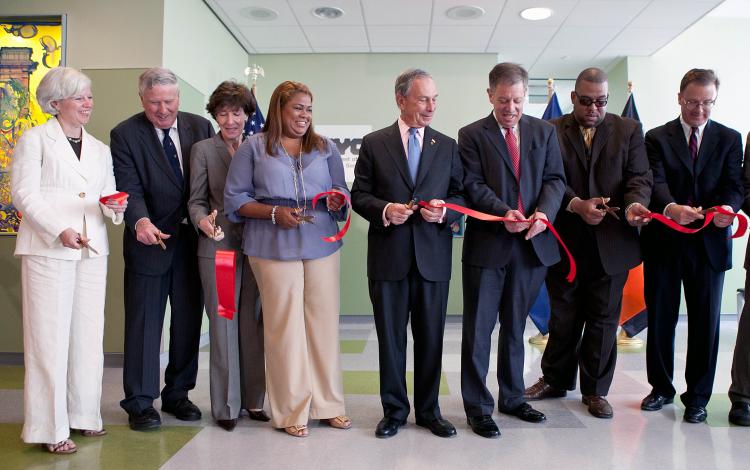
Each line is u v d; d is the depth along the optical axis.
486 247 2.67
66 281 2.49
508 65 2.66
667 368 2.99
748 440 2.57
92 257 2.61
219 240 2.71
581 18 5.56
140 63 4.50
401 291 2.65
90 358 2.64
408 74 2.61
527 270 2.71
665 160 2.92
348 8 5.36
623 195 2.88
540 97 8.56
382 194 2.64
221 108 2.82
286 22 5.71
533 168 2.71
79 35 4.52
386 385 2.68
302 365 2.70
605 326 2.93
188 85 4.96
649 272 2.97
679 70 6.67
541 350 4.82
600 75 2.81
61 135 2.54
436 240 2.62
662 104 6.68
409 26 5.80
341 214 2.79
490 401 2.71
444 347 5.04
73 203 2.53
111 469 2.29
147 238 2.62
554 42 6.23
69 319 2.53
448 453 2.42
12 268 4.45
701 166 2.87
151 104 2.74
